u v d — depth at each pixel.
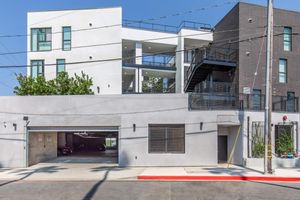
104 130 19.94
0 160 20.30
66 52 30.91
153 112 19.62
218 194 11.55
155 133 19.59
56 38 31.12
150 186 13.24
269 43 15.85
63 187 13.25
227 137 21.34
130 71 34.38
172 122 19.50
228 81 27.72
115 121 19.78
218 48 28.81
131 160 19.48
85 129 20.08
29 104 20.41
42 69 31.03
